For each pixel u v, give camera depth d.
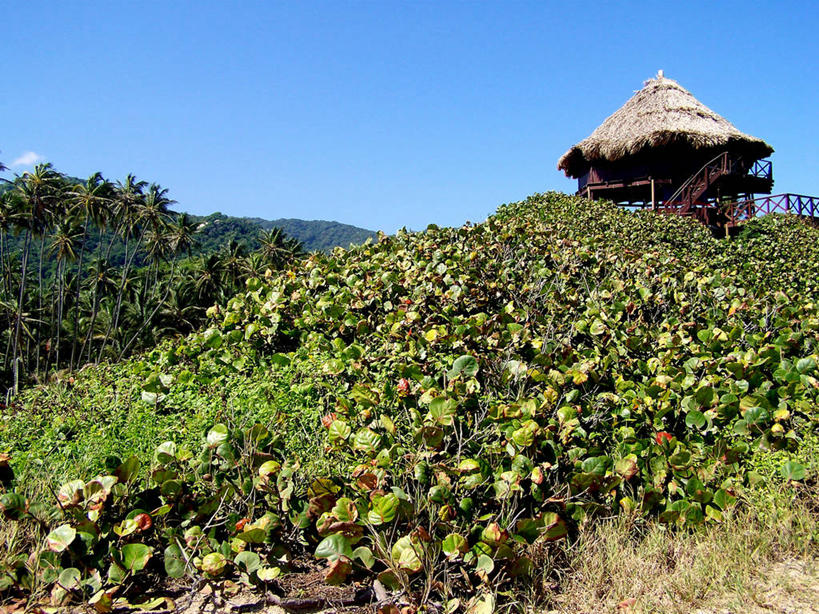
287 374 5.54
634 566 3.50
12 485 3.93
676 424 5.02
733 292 8.62
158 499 3.73
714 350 6.27
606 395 4.91
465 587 3.32
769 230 18.69
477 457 4.02
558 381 4.96
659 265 9.84
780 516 3.91
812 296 10.94
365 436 4.00
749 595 3.24
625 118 26.83
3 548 3.46
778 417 4.89
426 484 3.73
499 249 9.57
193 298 55.50
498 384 5.10
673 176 25.50
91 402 5.62
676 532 3.99
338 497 3.76
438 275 7.93
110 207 53.16
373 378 5.44
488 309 7.44
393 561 3.18
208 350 6.57
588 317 6.73
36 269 78.62
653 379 5.28
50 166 48.31
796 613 3.08
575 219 14.46
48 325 53.53
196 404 5.01
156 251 55.00
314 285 8.15
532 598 3.25
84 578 3.29
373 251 10.16
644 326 6.84
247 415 4.46
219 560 3.29
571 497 3.85
